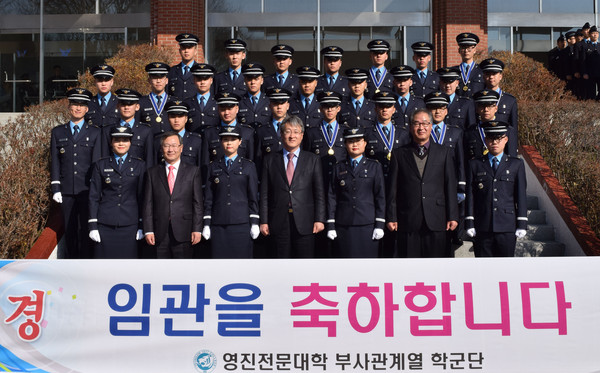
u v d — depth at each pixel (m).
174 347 4.60
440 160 6.00
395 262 4.63
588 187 7.10
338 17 13.68
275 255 5.99
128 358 4.61
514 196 6.11
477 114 7.54
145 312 4.64
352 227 5.95
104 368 4.60
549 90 10.01
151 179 5.93
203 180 6.55
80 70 14.18
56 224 6.77
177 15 12.74
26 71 14.26
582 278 4.56
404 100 7.38
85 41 14.19
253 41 13.70
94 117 7.31
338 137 6.63
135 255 6.07
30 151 7.23
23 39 14.28
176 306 4.64
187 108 6.71
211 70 7.19
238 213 5.90
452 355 4.53
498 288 4.58
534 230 7.34
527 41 13.67
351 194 5.96
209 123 7.14
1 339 4.65
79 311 4.66
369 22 13.66
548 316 4.54
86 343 4.62
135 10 14.08
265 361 4.57
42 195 6.74
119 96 6.68
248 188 5.98
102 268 4.69
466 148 7.15
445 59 12.84
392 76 7.94
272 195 5.99
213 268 4.67
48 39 14.25
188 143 6.70
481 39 12.88
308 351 4.56
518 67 10.27
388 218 5.98
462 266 4.61
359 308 4.59
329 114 6.61
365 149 6.71
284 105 6.71
